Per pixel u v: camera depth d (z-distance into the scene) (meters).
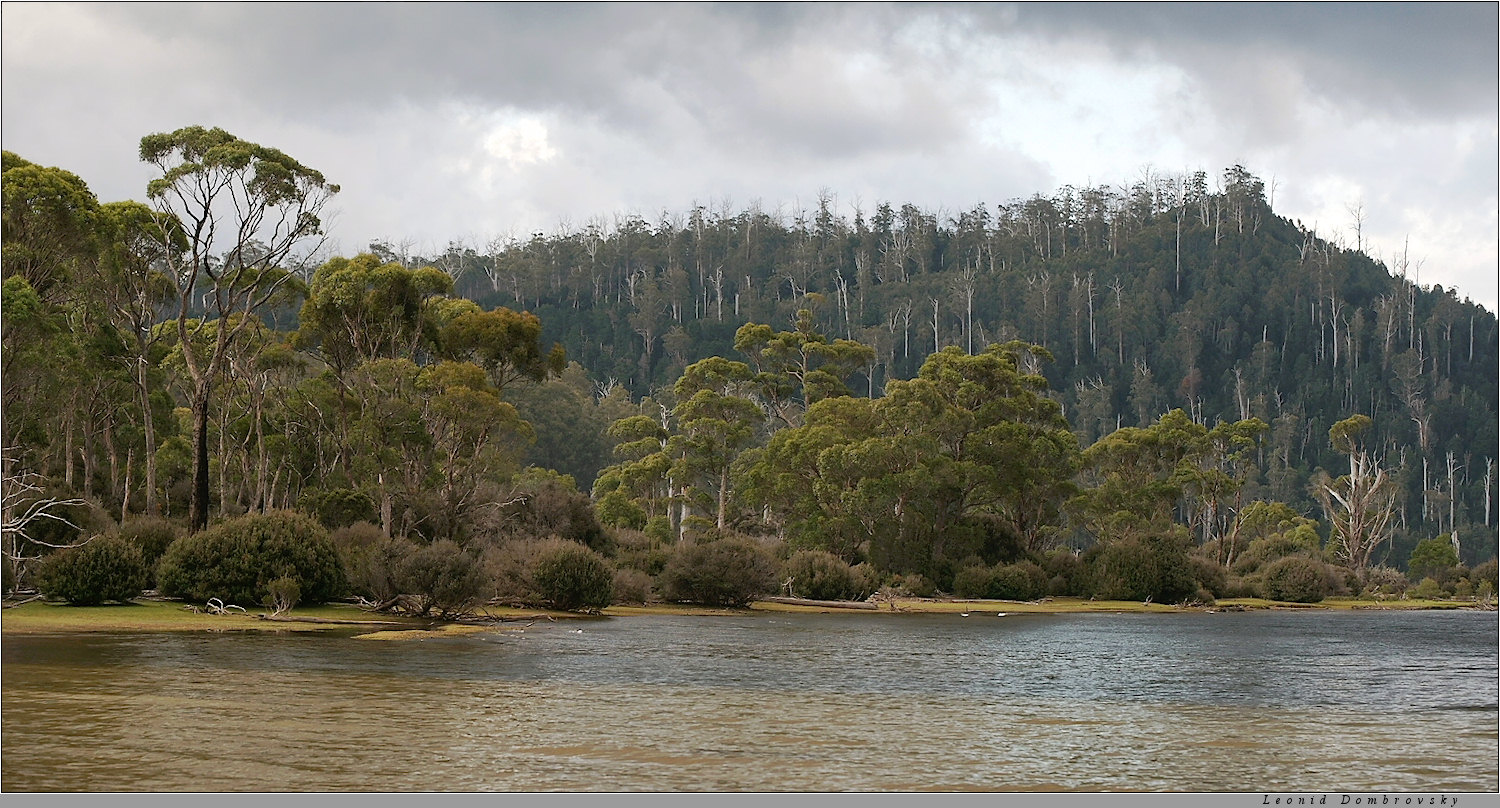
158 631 34.94
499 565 51.16
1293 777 16.22
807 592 65.44
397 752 16.53
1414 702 24.92
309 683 23.62
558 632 40.41
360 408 65.50
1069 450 91.00
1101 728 20.45
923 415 82.50
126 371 58.19
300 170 52.34
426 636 36.53
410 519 59.22
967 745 18.33
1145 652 37.72
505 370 73.88
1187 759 17.47
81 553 39.97
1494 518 192.75
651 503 109.50
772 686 25.86
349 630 37.75
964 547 80.06
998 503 96.56
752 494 85.44
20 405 52.66
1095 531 108.69
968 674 29.58
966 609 67.38
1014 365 102.56
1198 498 111.81
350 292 65.88
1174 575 76.50
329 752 16.38
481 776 15.14
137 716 18.89
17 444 52.38
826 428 81.56
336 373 67.00
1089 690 26.48
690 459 102.38
